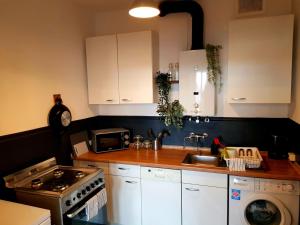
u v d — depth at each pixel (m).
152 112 3.08
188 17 2.80
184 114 2.71
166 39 2.90
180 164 2.39
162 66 2.95
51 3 2.44
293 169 2.18
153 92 2.77
